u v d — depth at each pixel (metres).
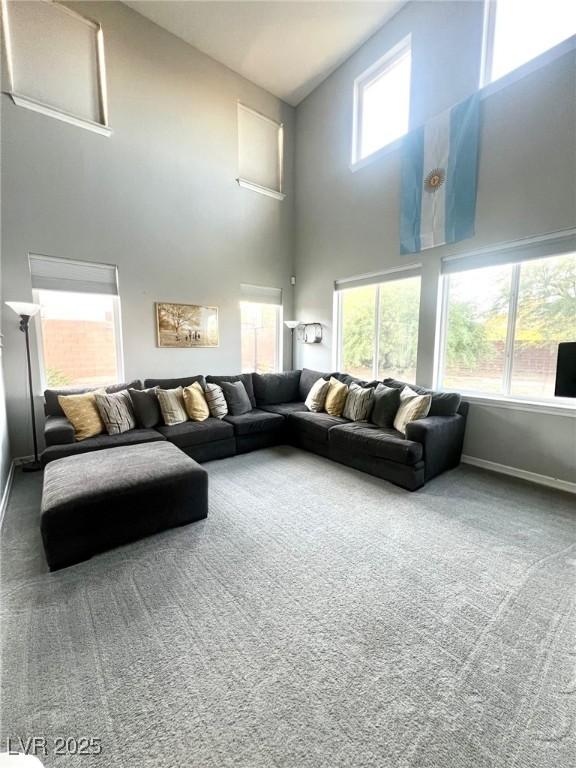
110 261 3.79
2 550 2.02
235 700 1.17
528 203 2.90
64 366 3.66
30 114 3.23
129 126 3.81
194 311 4.47
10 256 3.21
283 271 5.43
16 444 3.34
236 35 4.08
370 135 4.38
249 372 5.16
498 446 3.26
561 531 2.23
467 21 3.21
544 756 1.01
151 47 3.90
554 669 1.28
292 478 3.10
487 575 1.81
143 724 1.09
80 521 1.89
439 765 0.99
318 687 1.21
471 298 3.44
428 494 2.77
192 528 2.26
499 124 3.04
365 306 4.57
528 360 3.09
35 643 1.39
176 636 1.42
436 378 3.75
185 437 3.34
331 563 1.90
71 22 3.44
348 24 3.94
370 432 3.26
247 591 1.69
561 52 2.64
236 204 4.78
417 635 1.43
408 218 3.84
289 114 5.29
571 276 2.79
